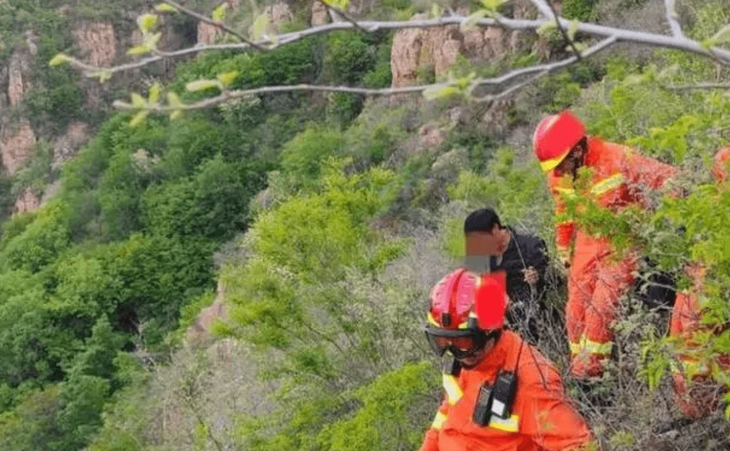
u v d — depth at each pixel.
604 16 17.02
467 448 3.83
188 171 49.00
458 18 1.98
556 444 3.64
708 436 3.72
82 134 68.50
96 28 70.38
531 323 5.00
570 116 4.30
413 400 6.81
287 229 8.26
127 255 44.91
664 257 3.49
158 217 46.91
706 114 3.38
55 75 67.94
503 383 3.69
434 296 3.78
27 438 34.22
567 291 5.03
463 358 3.73
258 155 48.25
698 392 3.70
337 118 45.06
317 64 48.16
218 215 46.44
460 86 1.96
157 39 2.10
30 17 69.44
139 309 44.78
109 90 68.25
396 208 22.72
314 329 8.23
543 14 1.96
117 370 38.22
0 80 68.94
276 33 2.06
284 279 8.16
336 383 8.01
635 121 4.91
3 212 67.88
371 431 6.48
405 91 2.00
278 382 9.36
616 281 4.11
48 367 41.94
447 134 27.48
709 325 3.46
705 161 3.28
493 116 25.67
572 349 4.47
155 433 15.32
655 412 3.78
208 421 9.19
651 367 3.29
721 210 2.91
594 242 4.35
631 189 4.08
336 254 8.24
